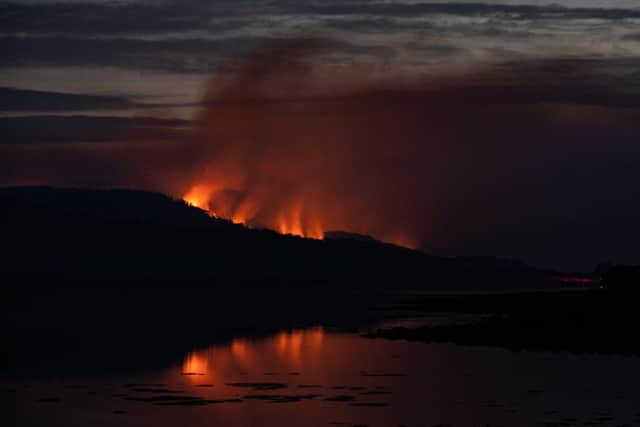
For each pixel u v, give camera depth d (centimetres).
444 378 4553
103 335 7262
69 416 3525
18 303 12900
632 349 5816
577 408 3666
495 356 5500
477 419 3447
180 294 18250
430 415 3525
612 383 4341
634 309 9394
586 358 5366
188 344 6425
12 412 3603
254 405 3769
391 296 18638
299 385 4338
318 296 18425
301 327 8325
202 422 3419
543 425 3316
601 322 7581
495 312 10894
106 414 3566
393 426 3319
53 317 9788
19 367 4994
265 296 18238
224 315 10519
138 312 11112
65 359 5403
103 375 4684
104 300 14638
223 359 5438
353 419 3462
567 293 15738
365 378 4575
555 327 7231
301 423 3397
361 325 8600
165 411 3638
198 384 4378
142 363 5203
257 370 4903
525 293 18162
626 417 3472
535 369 4856
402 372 4784
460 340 6556
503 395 3994
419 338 6781
